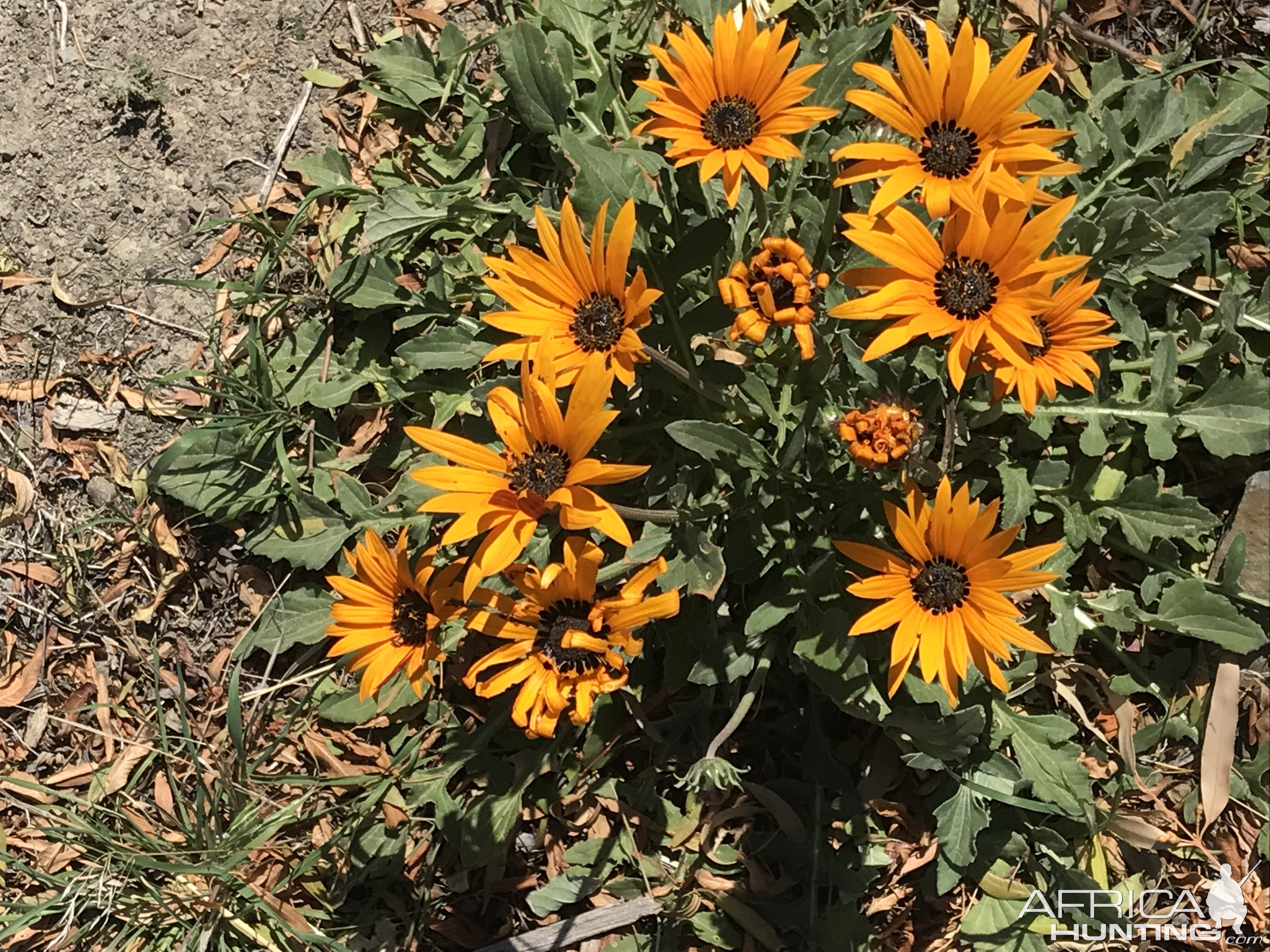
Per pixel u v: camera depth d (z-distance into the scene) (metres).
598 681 0.36
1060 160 0.34
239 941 0.50
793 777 0.49
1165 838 0.47
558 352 0.36
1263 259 0.50
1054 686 0.49
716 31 0.35
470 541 0.49
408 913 0.50
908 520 0.34
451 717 0.49
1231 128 0.47
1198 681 0.48
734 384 0.44
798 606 0.41
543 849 0.50
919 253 0.34
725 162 0.35
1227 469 0.49
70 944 0.49
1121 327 0.46
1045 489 0.47
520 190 0.50
